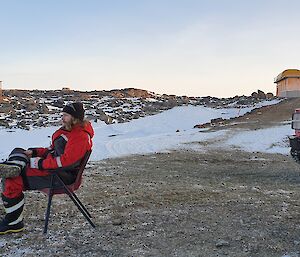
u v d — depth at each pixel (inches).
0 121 1066.7
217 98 2139.5
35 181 188.5
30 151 196.9
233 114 1312.7
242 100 1769.2
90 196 271.9
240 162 492.7
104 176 362.9
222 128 940.6
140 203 254.1
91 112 1352.1
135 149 616.4
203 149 628.4
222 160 510.3
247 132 835.4
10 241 182.2
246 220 218.5
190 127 1075.3
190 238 189.5
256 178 373.7
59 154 189.5
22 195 193.6
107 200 261.3
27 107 1416.1
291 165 459.8
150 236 191.3
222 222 214.7
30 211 229.9
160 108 1617.9
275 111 1266.0
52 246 177.3
